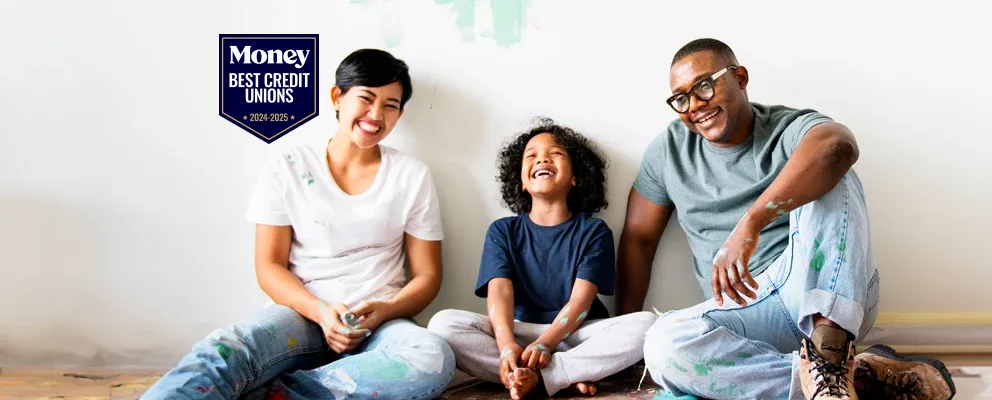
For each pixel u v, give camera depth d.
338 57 2.33
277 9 2.32
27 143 2.30
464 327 2.07
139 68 2.31
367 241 2.21
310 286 2.17
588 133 2.37
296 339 2.00
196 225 2.34
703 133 2.04
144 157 2.32
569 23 2.35
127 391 2.09
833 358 1.70
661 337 1.86
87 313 2.33
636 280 2.35
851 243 1.75
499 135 2.36
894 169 2.37
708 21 2.35
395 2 2.33
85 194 2.31
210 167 2.34
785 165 1.91
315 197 2.18
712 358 1.82
